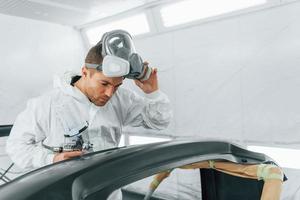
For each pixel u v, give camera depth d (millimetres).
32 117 1060
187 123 2285
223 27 2002
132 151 460
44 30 2594
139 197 1582
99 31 2688
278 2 1714
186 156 505
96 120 1134
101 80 954
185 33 2217
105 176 398
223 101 2051
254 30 1853
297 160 1725
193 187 2195
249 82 1905
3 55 2375
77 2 2014
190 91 2240
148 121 1260
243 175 606
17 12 2244
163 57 2385
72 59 2775
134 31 2500
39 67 2574
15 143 1057
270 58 1797
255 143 1900
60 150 1019
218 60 2051
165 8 2209
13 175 2352
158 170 447
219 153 579
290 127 1731
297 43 1678
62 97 1101
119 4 2119
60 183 375
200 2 2035
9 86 2412
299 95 1688
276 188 560
